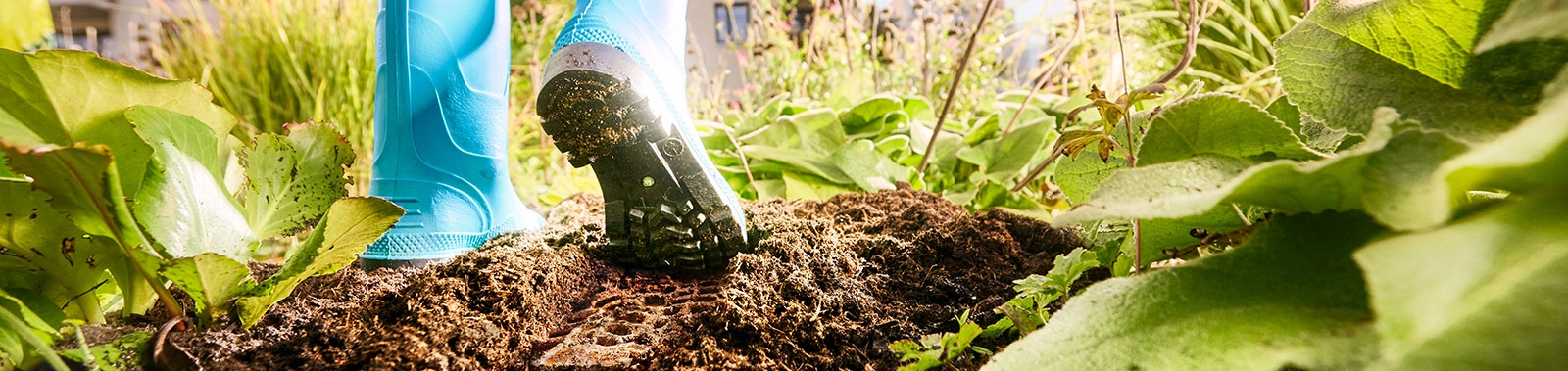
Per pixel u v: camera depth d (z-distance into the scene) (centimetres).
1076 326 60
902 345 84
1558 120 43
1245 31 218
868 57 320
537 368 90
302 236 174
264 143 95
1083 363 57
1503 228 47
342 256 89
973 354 88
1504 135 47
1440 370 42
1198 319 56
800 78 329
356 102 263
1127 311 59
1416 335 42
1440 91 67
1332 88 74
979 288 108
